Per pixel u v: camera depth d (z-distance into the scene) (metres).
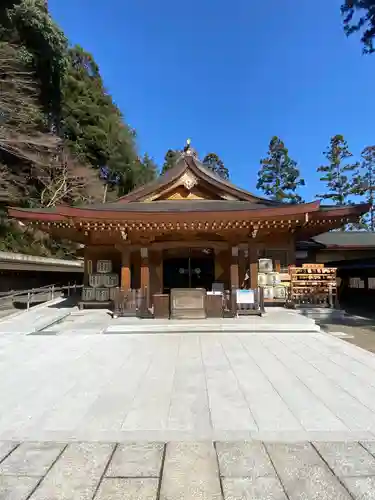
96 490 2.21
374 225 40.38
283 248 12.71
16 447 2.76
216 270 12.45
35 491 2.20
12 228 21.09
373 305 14.36
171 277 12.80
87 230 11.10
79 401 3.73
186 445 2.77
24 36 21.92
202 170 12.98
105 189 31.84
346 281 16.86
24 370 4.96
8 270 14.00
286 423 3.15
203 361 5.38
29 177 24.70
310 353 5.90
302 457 2.58
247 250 12.53
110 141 32.66
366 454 2.63
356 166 36.31
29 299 11.88
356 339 7.37
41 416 3.34
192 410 3.45
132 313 9.59
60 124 27.47
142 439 2.87
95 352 6.05
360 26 10.95
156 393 3.96
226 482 2.28
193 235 12.05
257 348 6.30
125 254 10.86
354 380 4.43
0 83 20.69
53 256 24.88
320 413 3.38
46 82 24.06
